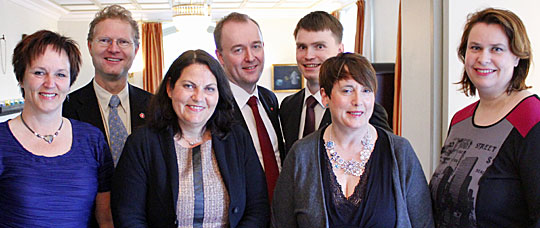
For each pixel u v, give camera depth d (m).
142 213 1.45
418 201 1.45
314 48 1.84
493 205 1.32
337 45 1.88
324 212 1.38
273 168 1.82
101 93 1.92
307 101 1.90
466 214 1.39
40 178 1.37
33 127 1.42
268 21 9.06
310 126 1.87
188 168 1.51
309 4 8.06
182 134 1.56
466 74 1.58
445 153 1.57
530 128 1.26
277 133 1.98
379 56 6.63
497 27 1.35
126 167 1.47
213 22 9.16
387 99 4.01
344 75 1.37
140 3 7.48
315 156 1.45
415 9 2.69
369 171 1.41
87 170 1.48
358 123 1.37
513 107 1.34
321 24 1.82
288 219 1.50
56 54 1.40
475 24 1.41
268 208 1.61
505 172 1.31
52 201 1.38
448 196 1.46
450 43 2.49
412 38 2.75
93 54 1.90
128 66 1.95
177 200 1.45
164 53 9.19
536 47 2.60
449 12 2.47
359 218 1.36
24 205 1.34
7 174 1.35
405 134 2.89
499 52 1.35
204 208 1.47
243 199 1.55
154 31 8.64
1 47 5.99
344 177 1.42
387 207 1.37
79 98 1.91
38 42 1.38
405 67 2.86
